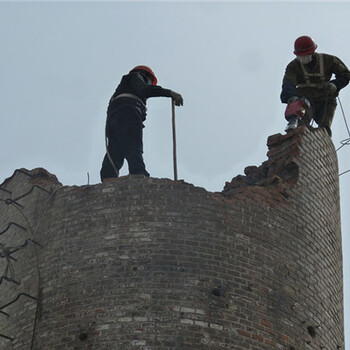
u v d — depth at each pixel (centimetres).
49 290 2683
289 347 2636
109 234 2697
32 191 2970
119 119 3000
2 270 2908
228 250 2684
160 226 2684
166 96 2978
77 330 2569
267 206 2825
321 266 2875
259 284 2675
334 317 2850
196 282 2606
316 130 3086
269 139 3036
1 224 3030
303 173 2966
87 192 2805
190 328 2534
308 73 3192
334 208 3061
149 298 2569
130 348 2502
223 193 2833
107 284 2611
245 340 2567
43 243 2797
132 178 2781
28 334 2652
